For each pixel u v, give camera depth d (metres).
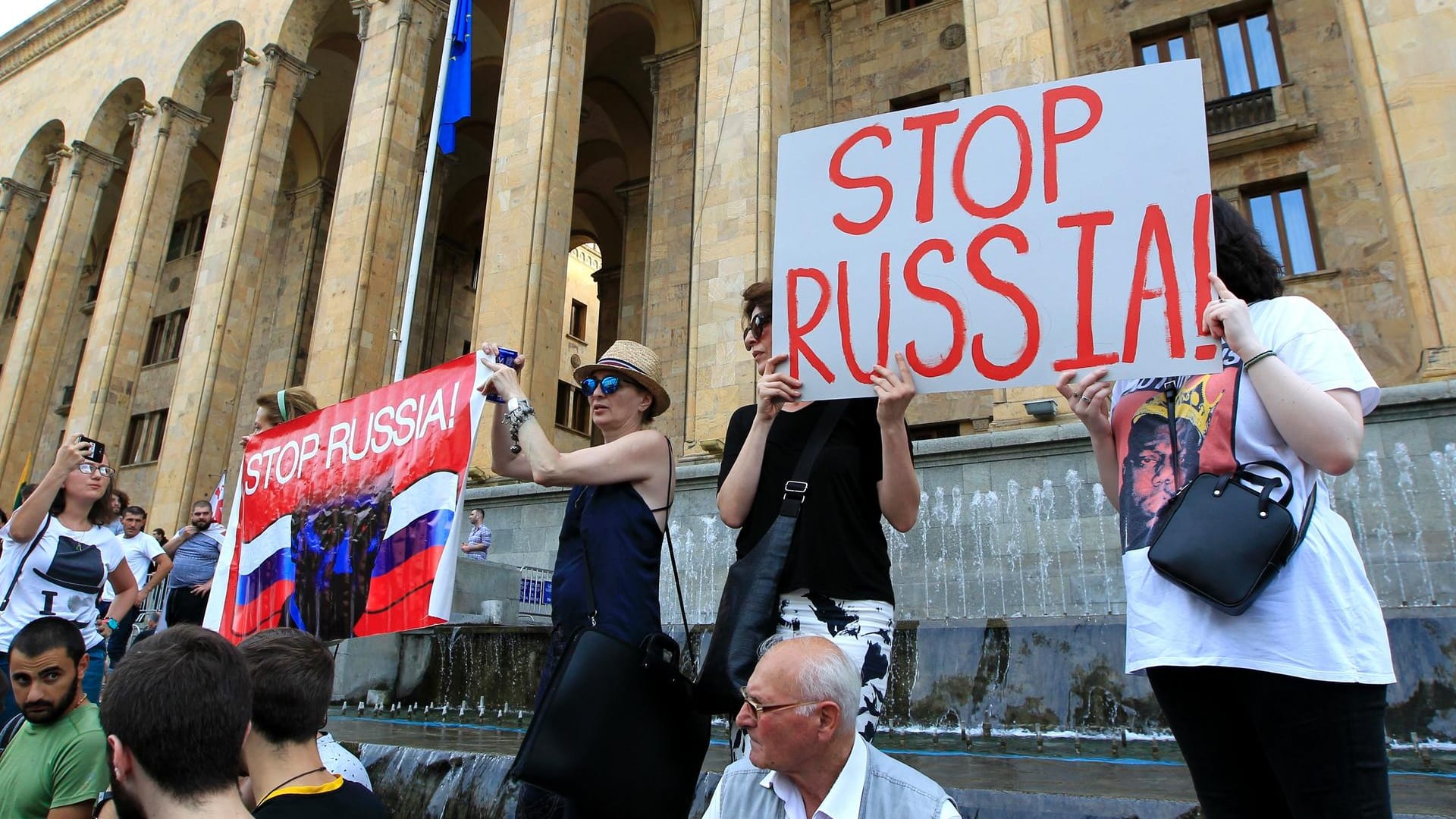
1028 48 12.64
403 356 13.56
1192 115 2.61
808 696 2.34
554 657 3.09
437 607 4.72
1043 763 4.94
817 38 21.89
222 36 26.56
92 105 29.16
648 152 28.73
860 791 2.38
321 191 30.08
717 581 11.77
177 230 34.12
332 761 3.52
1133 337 2.48
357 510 5.28
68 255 27.83
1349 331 15.23
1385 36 10.89
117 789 2.13
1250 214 16.77
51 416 34.09
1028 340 2.64
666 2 23.48
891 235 2.91
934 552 10.55
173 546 9.45
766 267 13.40
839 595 2.75
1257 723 1.95
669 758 2.70
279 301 29.31
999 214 2.78
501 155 17.17
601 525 3.14
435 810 4.79
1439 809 3.24
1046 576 9.88
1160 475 2.22
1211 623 1.99
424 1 21.80
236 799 2.16
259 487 5.86
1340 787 1.84
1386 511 8.64
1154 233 2.54
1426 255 9.98
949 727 6.61
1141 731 6.00
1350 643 1.88
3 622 5.36
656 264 21.91
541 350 15.51
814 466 2.85
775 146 14.30
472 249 33.31
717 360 13.30
